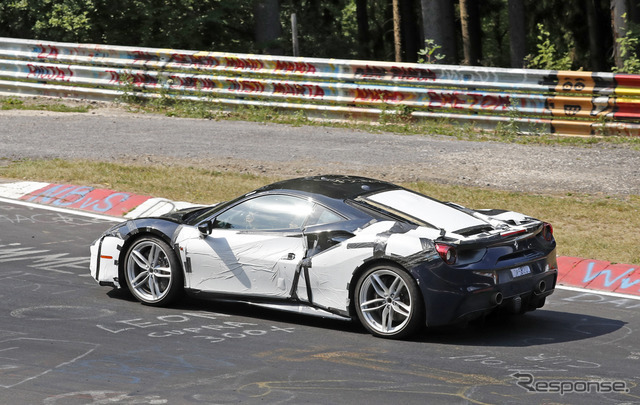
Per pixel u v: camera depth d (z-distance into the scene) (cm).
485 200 1548
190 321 925
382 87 2348
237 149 2019
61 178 1698
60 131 2231
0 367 753
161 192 1603
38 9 3178
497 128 2202
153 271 991
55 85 2809
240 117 2495
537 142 2098
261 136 2191
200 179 1697
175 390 700
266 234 948
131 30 3306
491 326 929
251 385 715
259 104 2519
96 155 1941
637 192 1627
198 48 3388
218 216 990
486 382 733
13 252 1231
